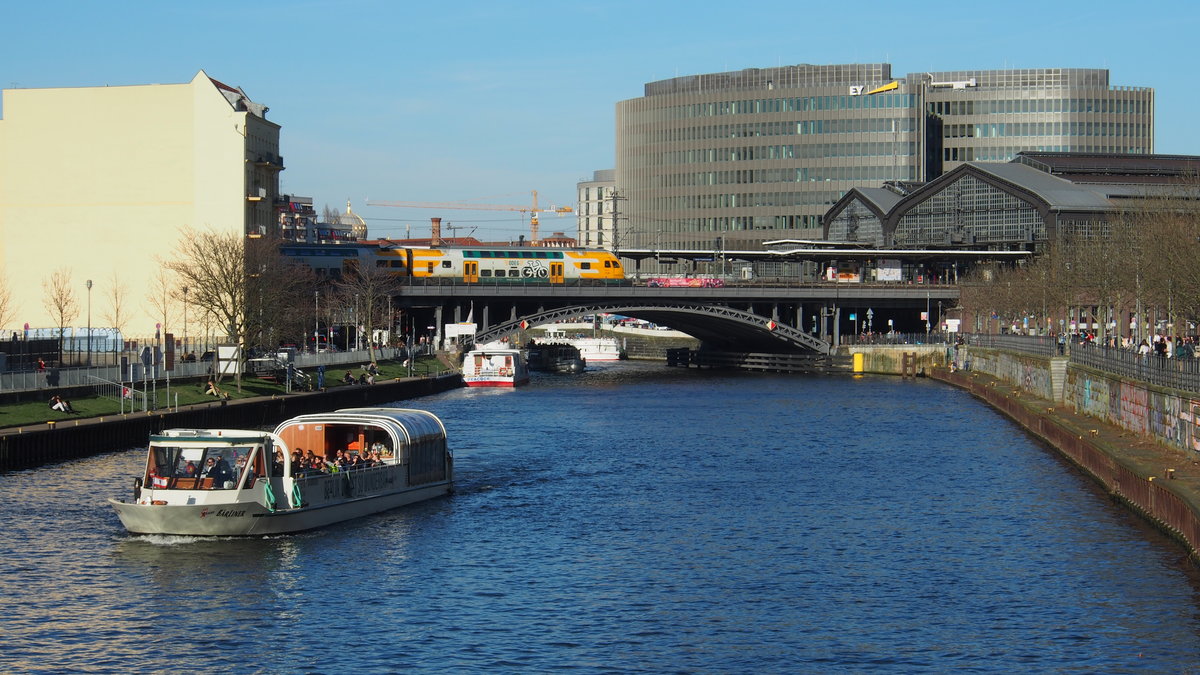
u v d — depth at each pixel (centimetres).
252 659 5509
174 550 7238
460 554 7269
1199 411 8312
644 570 6938
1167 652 5553
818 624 5978
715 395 17688
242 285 15888
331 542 7506
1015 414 14025
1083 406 12412
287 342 19350
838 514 8412
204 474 7494
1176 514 7262
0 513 8056
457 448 11525
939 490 9294
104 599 6325
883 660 5491
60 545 7306
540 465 10488
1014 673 5325
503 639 5769
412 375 18638
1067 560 7069
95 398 11856
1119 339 15088
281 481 7631
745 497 9031
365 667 5412
